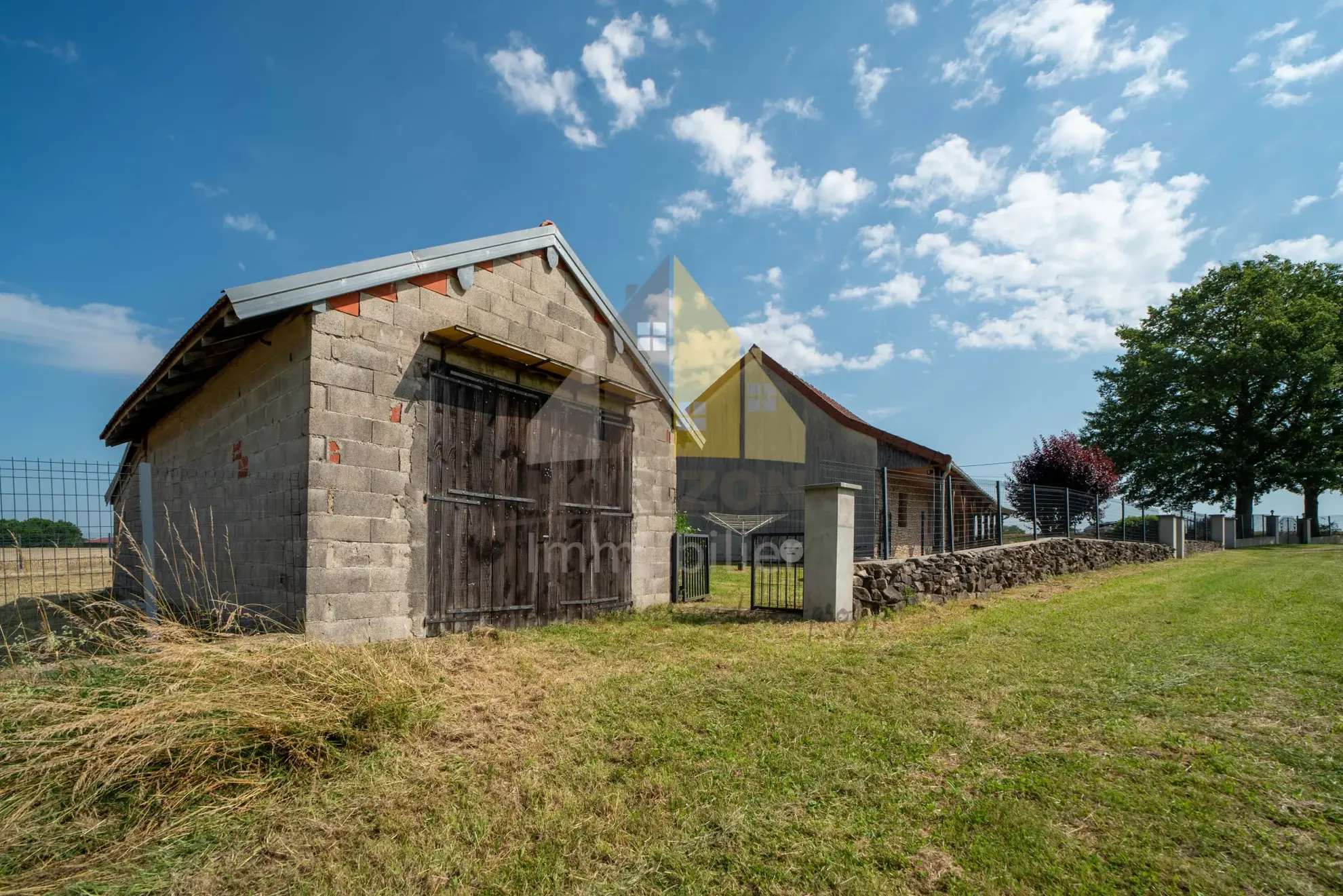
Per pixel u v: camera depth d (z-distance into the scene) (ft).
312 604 18.02
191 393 26.81
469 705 14.39
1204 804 9.89
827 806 10.08
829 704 14.74
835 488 26.63
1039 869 8.32
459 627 22.02
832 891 8.00
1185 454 100.83
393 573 20.07
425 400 21.44
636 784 10.89
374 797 10.43
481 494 23.24
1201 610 27.84
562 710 14.38
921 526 35.17
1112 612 27.73
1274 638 20.93
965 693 15.57
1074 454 68.03
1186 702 14.43
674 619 27.22
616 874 8.44
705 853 8.81
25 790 9.80
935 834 9.23
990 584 36.52
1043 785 10.61
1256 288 100.27
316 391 18.52
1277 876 8.07
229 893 8.16
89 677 12.39
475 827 9.53
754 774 11.21
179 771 10.51
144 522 17.06
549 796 10.43
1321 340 91.40
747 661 18.97
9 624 15.55
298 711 11.88
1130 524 69.00
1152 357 106.42
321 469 18.48
